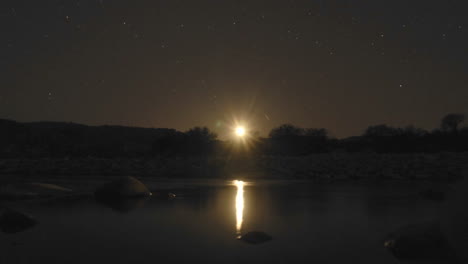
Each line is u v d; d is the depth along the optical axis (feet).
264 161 75.20
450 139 115.55
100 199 31.58
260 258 14.79
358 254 15.29
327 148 121.70
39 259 14.57
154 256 14.94
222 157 86.12
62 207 26.96
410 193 36.96
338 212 25.21
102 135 187.32
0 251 15.58
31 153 108.99
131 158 91.15
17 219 20.76
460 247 13.71
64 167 72.54
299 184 47.96
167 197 33.32
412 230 15.99
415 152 104.27
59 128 191.72
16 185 34.81
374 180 54.75
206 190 39.96
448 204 15.21
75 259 14.55
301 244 16.78
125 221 21.91
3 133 145.69
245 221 22.02
